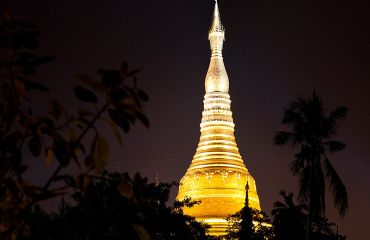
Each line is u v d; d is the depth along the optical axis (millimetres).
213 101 132625
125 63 8906
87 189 9172
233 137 130625
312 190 52750
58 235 20688
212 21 138625
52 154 9141
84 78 8805
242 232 84062
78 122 9000
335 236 72000
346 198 52375
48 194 9172
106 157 8867
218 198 119625
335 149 53281
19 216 9227
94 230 26828
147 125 8898
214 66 135000
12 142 9266
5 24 9500
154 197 53531
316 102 54094
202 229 75562
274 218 69938
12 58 9508
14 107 9414
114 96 8828
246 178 124625
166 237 50875
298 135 53656
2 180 9227
